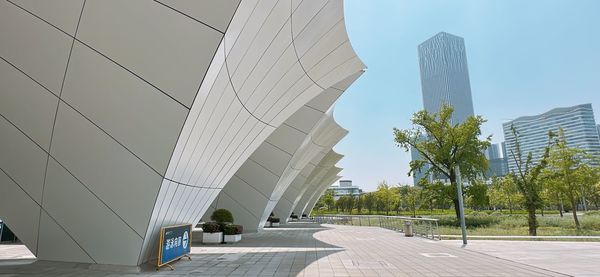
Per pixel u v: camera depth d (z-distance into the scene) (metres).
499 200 58.50
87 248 10.27
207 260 12.02
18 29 7.96
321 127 30.22
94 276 9.12
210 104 9.49
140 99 8.54
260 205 25.45
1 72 8.51
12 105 8.90
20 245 17.27
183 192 11.09
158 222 10.23
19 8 7.69
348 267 10.65
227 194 25.58
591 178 31.59
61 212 10.05
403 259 12.23
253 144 15.09
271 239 20.16
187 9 7.72
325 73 16.36
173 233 11.09
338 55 15.87
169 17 7.81
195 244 17.20
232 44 8.80
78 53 8.16
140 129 8.79
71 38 8.01
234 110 11.45
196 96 8.37
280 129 24.58
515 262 11.41
